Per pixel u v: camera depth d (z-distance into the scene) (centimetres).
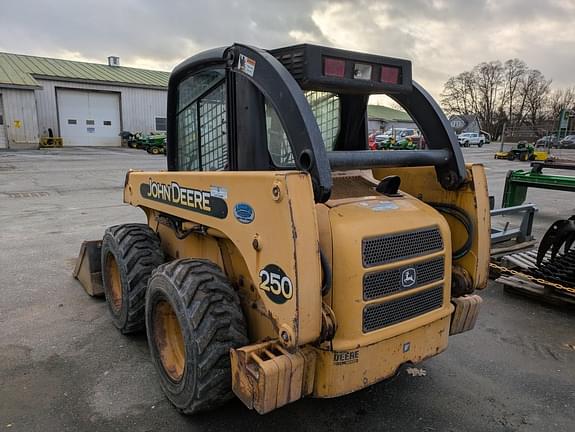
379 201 246
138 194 358
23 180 1309
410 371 321
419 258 237
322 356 215
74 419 263
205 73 272
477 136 4369
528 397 295
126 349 342
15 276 497
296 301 188
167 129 329
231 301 242
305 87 230
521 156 2381
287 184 186
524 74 7369
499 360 341
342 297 213
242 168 242
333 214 222
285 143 243
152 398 283
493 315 424
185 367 243
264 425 261
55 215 827
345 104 283
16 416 264
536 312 432
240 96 238
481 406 284
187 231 294
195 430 255
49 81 2933
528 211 617
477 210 265
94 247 436
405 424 265
